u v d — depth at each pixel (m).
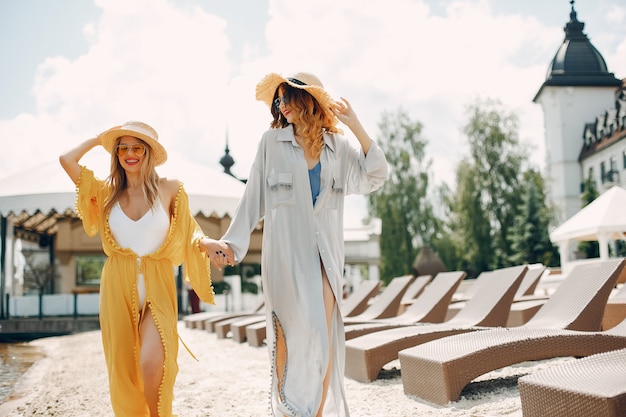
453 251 33.81
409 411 3.87
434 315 7.68
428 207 33.72
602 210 15.69
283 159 3.30
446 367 3.92
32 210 14.04
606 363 2.93
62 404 5.06
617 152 45.97
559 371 2.96
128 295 3.39
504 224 34.47
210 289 3.56
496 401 3.93
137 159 3.51
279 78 3.37
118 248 3.42
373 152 3.36
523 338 4.08
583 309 5.16
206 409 4.48
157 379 3.25
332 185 3.35
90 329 15.84
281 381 3.13
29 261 25.09
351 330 6.13
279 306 3.22
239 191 15.75
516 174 34.62
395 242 32.97
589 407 2.52
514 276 6.55
